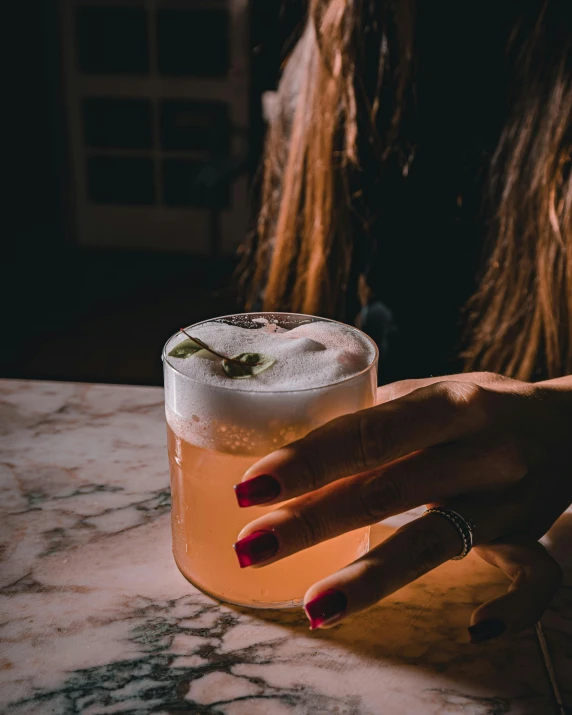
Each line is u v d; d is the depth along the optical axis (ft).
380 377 2.50
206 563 1.09
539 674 1.02
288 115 2.47
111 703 0.97
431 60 2.26
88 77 8.02
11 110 7.90
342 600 0.98
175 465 1.09
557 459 1.17
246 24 7.69
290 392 0.97
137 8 7.77
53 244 8.45
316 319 1.21
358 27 2.20
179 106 8.08
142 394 1.78
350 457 0.98
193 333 1.11
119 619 1.10
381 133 2.34
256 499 0.96
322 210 2.33
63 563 1.21
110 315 6.64
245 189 8.06
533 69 2.08
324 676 1.01
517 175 2.13
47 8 7.73
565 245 2.04
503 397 1.14
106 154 8.28
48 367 5.59
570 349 2.13
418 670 1.02
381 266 2.43
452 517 1.08
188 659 1.03
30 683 0.99
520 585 1.07
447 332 2.46
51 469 1.46
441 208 2.38
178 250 8.49
